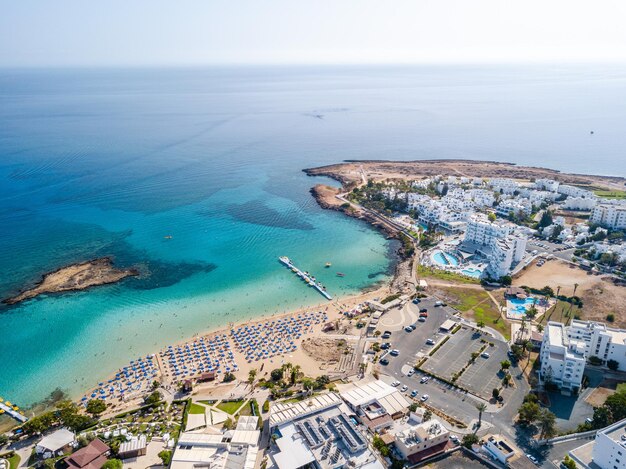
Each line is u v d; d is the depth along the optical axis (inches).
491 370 7175.2
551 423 5654.5
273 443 5753.0
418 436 5585.6
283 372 7308.1
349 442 5620.1
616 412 5885.8
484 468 5344.5
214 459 5467.5
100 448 5684.1
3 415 6663.4
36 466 5551.2
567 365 6628.9
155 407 6589.6
